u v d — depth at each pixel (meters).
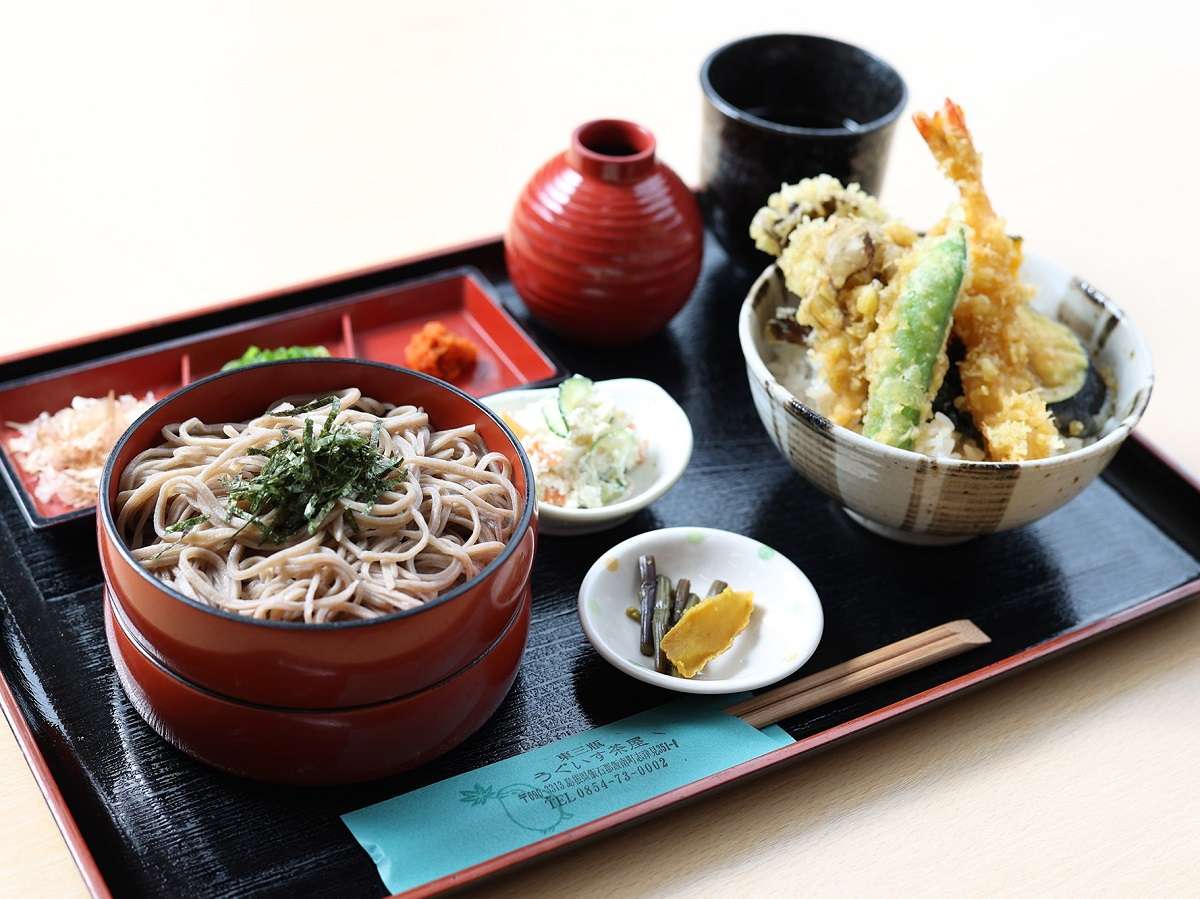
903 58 0.91
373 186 0.75
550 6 0.93
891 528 0.53
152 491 0.44
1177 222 0.76
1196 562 0.55
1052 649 0.49
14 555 0.51
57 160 0.75
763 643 0.49
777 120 0.69
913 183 0.78
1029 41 0.94
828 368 0.53
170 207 0.72
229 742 0.42
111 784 0.44
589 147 0.61
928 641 0.50
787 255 0.54
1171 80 0.91
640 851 0.44
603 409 0.54
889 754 0.48
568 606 0.51
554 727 0.47
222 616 0.39
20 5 0.88
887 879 0.44
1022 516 0.50
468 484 0.46
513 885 0.43
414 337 0.61
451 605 0.41
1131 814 0.47
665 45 0.91
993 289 0.52
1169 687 0.51
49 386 0.56
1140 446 0.58
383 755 0.43
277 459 0.44
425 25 0.90
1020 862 0.45
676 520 0.55
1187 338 0.68
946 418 0.51
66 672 0.47
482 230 0.73
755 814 0.46
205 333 0.60
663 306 0.61
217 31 0.87
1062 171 0.80
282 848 0.43
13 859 0.43
